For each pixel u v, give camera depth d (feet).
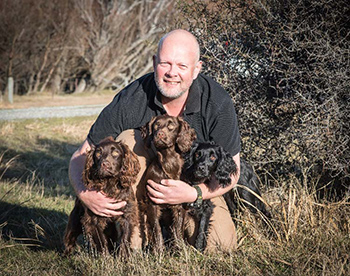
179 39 12.52
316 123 15.28
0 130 42.34
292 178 16.02
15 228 16.67
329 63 15.44
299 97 15.89
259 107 16.97
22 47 87.15
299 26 15.49
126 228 12.64
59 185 25.04
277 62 16.34
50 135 42.19
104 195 12.25
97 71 103.09
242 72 17.16
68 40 95.81
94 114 60.70
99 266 12.06
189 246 13.12
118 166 12.13
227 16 17.34
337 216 13.88
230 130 13.24
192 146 13.41
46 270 12.53
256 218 14.67
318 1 15.42
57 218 17.90
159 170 12.80
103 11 101.65
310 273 11.20
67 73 102.17
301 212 13.76
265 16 16.56
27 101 81.92
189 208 13.52
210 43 17.48
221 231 13.89
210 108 13.23
